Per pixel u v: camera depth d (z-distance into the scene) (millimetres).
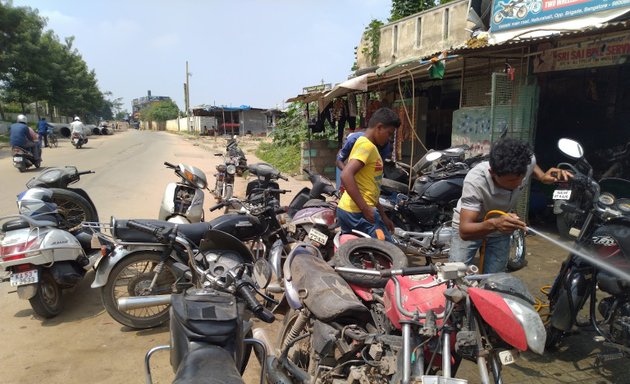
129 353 3701
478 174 2908
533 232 2619
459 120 7711
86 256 4637
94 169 14352
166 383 3287
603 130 8789
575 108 9016
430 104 11078
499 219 2588
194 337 2115
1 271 5336
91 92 61656
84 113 63156
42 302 4141
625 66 8344
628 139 8422
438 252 5098
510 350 2131
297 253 3285
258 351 2654
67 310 4477
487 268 3391
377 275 2578
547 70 6527
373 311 2697
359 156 3818
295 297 2941
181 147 26781
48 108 48531
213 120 48000
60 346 3791
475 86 8508
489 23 8844
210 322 2129
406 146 10484
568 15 7004
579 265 3354
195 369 1889
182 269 3469
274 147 19875
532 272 5359
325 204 5438
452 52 6543
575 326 3561
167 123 72250
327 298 2674
